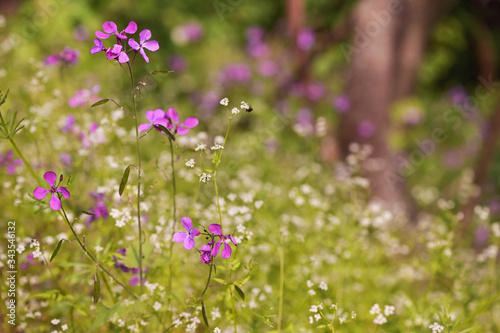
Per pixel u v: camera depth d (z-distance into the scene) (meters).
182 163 4.96
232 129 7.13
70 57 4.06
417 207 6.77
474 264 4.69
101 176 3.75
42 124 3.83
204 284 3.21
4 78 4.91
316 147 5.65
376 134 6.23
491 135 6.23
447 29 8.66
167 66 8.23
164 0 8.95
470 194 5.74
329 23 7.74
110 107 4.37
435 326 2.58
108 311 2.53
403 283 4.42
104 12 8.16
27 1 7.02
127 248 2.78
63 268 3.04
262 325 2.96
